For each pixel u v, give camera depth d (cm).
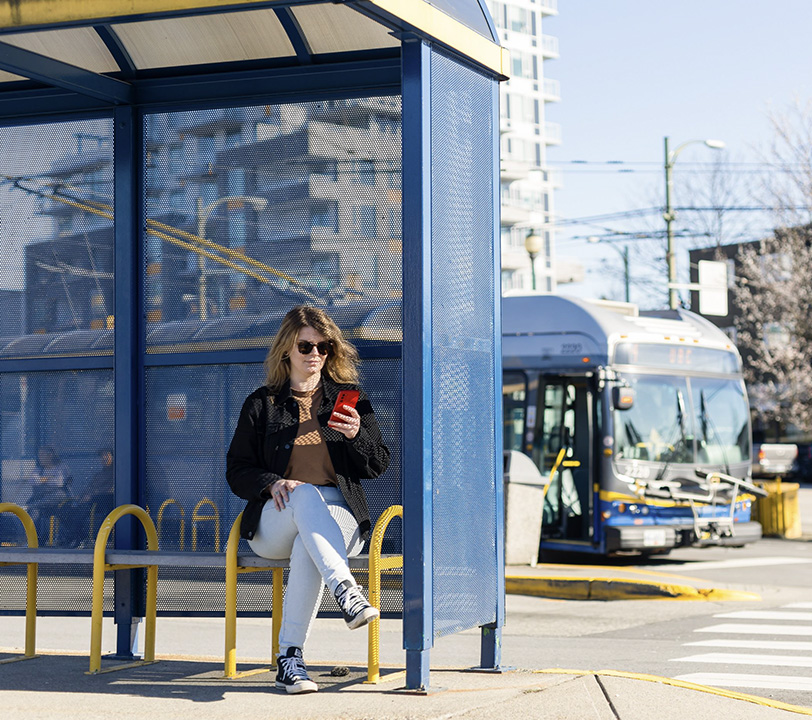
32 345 661
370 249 618
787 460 3606
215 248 639
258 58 626
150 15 483
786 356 3797
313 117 628
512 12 9081
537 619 1069
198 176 643
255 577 609
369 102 621
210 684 516
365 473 524
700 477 1581
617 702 470
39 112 664
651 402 1561
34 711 450
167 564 556
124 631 610
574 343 1570
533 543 1423
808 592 1267
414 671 490
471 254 548
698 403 1611
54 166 666
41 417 658
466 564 529
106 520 570
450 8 528
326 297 622
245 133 638
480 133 566
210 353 632
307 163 628
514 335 1634
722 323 4100
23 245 667
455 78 538
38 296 664
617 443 1520
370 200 620
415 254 497
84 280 659
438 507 503
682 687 511
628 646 891
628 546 1502
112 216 657
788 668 777
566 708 452
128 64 633
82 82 607
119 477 634
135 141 648
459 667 568
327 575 481
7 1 498
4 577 657
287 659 491
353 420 510
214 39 614
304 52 612
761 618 1065
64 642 864
